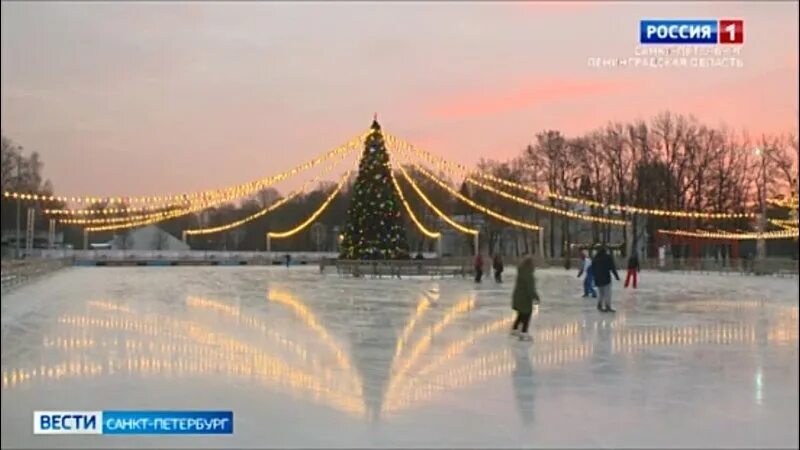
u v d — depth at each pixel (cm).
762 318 1764
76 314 1875
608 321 1684
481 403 847
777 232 5425
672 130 6166
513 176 7144
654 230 6272
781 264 4400
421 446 681
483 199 7500
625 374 1024
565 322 1666
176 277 4234
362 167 4412
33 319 1748
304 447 678
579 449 677
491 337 1408
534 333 1470
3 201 5369
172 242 10331
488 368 1071
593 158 6600
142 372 1036
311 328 1557
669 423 762
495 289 2967
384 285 3291
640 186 6206
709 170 6094
